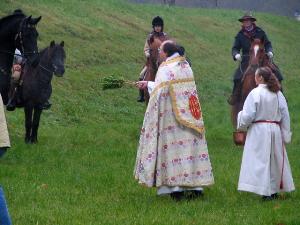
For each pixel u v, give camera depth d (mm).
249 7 58031
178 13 39531
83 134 16219
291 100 25234
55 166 12258
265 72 9852
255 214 8961
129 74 25500
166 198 9812
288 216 8836
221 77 29188
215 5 54969
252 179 9680
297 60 37281
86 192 10172
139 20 34438
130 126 18047
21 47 13477
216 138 17047
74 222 8344
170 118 9578
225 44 36375
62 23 28516
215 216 8828
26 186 10422
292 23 46375
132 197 9906
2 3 27844
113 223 8336
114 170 12008
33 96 14211
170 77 9617
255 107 9711
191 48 33156
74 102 20438
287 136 9891
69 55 25344
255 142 9758
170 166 9500
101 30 29906
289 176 9875
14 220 8422
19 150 13484
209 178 9641
